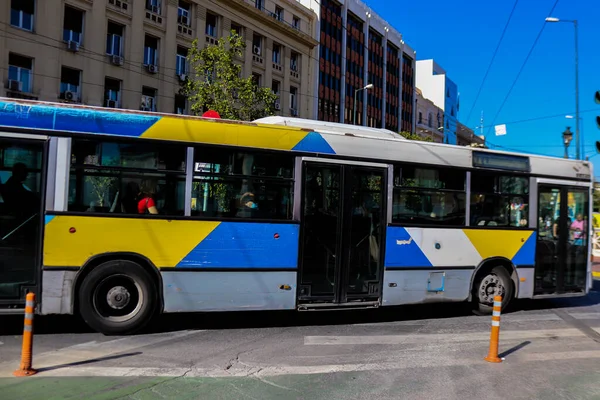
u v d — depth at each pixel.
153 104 27.64
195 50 21.19
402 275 7.71
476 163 8.37
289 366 5.44
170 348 5.91
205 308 6.56
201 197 6.55
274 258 6.88
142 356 5.55
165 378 4.87
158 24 27.42
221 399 4.40
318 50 42.22
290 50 38.31
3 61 21.14
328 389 4.78
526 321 8.36
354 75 49.38
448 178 8.16
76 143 6.06
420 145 7.93
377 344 6.52
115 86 25.80
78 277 6.08
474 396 4.75
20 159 5.89
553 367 5.80
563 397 4.82
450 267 8.11
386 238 7.60
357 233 7.42
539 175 8.98
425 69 79.44
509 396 4.79
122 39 25.88
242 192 6.75
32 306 4.83
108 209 6.18
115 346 5.88
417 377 5.24
